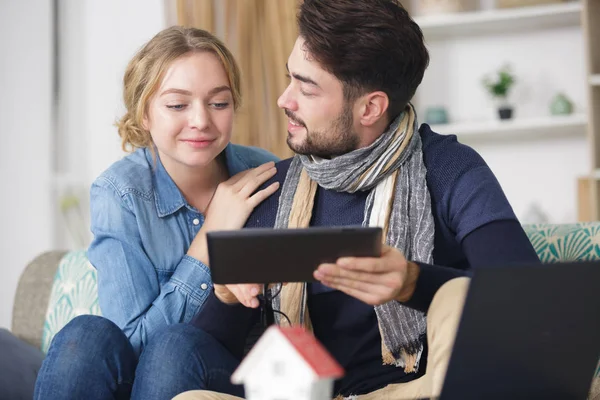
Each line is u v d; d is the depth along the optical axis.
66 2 4.35
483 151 4.19
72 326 1.62
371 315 1.65
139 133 1.99
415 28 1.69
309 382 0.95
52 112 4.34
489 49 4.15
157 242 1.93
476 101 4.16
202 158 1.88
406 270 1.35
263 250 1.26
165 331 1.58
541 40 4.09
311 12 1.64
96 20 4.34
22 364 2.25
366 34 1.62
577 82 4.06
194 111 1.85
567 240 1.94
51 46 4.34
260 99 3.76
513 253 1.52
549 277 1.17
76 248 4.33
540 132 4.05
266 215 1.82
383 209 1.69
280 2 3.76
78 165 4.35
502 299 1.16
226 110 1.90
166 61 1.85
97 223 1.93
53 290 2.45
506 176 4.17
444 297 1.33
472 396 1.25
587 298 1.22
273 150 3.76
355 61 1.62
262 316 1.60
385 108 1.67
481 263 1.53
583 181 3.84
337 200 1.75
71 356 1.58
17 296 2.51
